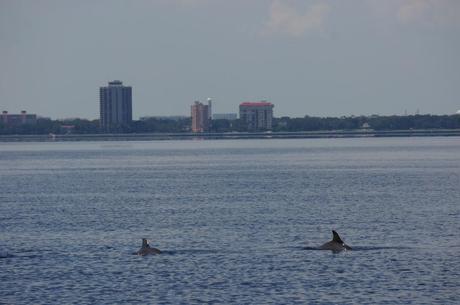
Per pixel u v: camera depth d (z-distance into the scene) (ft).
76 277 475.31
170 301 421.18
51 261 523.29
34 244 594.24
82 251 559.79
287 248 556.51
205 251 550.36
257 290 440.04
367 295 426.92
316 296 426.92
